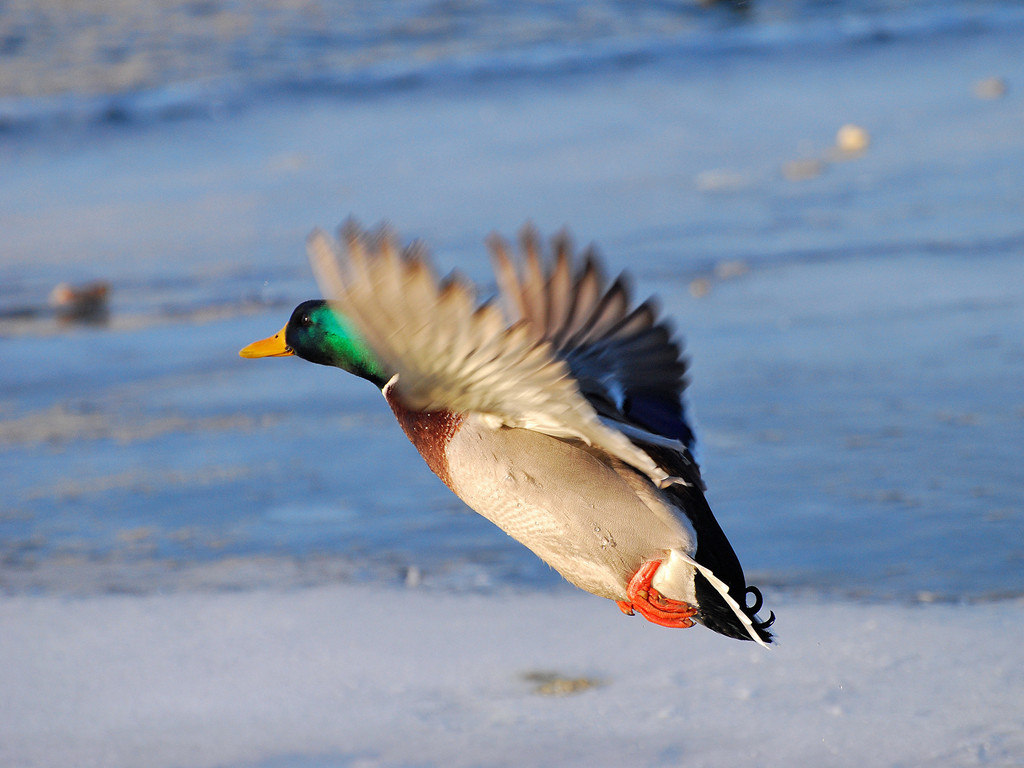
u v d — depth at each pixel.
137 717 7.23
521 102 25.17
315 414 12.16
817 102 24.25
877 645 7.71
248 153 22.17
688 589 5.78
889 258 15.48
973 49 28.52
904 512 9.41
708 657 7.75
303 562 9.14
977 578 8.48
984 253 15.47
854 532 9.13
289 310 15.02
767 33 30.66
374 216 18.02
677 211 17.69
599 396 5.43
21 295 15.55
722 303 14.25
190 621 8.30
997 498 9.56
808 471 10.13
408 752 6.81
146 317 14.91
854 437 10.74
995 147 20.08
